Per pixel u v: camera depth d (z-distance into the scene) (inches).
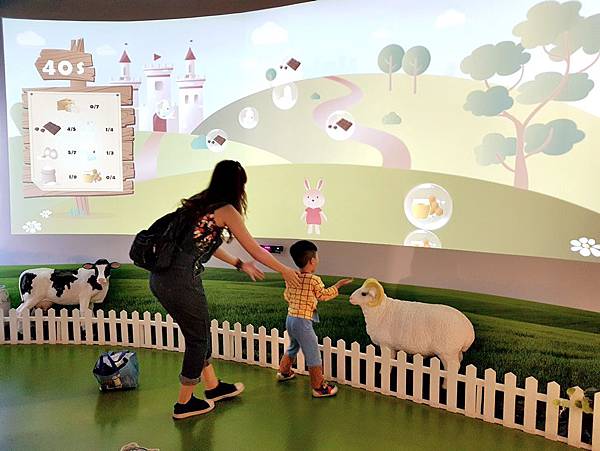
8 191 229.5
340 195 192.7
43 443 133.1
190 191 220.8
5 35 225.8
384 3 179.6
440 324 153.7
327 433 139.1
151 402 158.6
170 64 219.0
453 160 169.9
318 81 194.4
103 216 228.8
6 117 227.8
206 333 147.4
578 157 147.2
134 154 226.5
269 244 202.7
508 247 159.9
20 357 200.1
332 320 190.4
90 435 137.6
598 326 142.4
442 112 171.2
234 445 132.6
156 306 223.8
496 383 144.1
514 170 158.6
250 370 186.9
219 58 212.2
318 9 192.4
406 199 179.5
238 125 211.0
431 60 171.9
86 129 224.7
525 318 154.4
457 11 166.1
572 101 147.5
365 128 186.5
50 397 161.9
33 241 230.4
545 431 136.5
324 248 192.7
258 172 207.9
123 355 169.0
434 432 139.6
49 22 225.0
